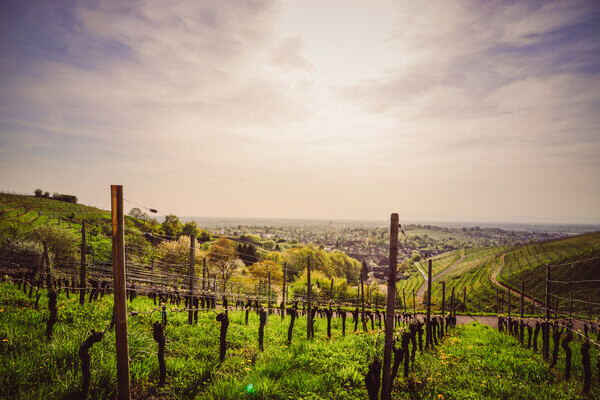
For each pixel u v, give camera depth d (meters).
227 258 60.16
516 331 21.47
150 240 54.44
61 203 98.00
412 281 148.00
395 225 7.43
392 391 8.80
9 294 13.33
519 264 134.62
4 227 37.84
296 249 111.50
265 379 7.71
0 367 6.11
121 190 5.56
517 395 8.67
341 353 10.84
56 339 7.80
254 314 21.05
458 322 38.31
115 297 5.59
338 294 57.66
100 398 6.00
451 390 8.80
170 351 9.15
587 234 173.00
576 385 10.35
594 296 76.94
